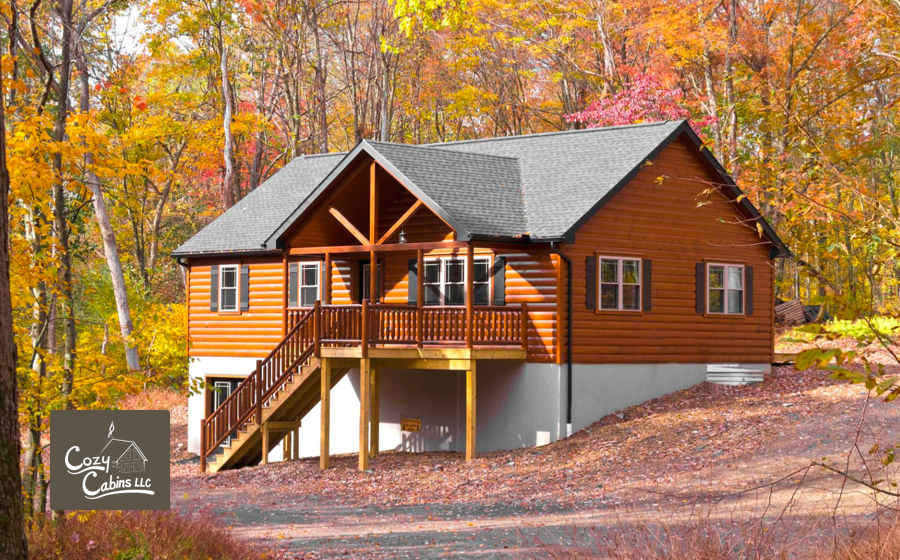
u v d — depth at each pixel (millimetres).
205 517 13008
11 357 7285
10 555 7117
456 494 17703
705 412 21062
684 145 24078
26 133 10258
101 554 10148
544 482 17797
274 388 22266
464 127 51031
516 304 21953
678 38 32375
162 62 39750
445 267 23266
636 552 9094
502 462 20016
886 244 6363
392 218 24266
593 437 20531
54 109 22500
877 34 18234
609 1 37812
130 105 34844
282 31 40375
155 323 24578
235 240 27312
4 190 7340
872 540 9016
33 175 9992
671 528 9281
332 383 23016
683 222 23969
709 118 32500
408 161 22109
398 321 21297
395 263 24375
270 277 26844
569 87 43906
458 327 20922
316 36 41312
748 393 22953
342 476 20578
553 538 12852
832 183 7000
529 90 48188
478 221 20641
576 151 24859
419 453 23172
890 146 36656
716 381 24266
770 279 25922
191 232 50656
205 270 28234
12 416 7242
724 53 33312
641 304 22875
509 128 48031
